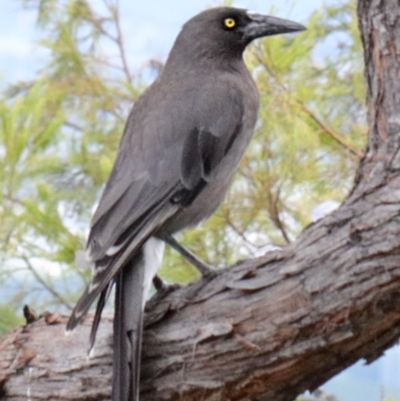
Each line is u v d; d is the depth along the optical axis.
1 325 11.54
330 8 12.79
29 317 9.32
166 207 10.01
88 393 8.81
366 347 8.29
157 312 8.68
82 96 14.14
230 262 11.52
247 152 11.52
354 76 12.08
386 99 8.73
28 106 11.65
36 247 11.63
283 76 11.79
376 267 8.02
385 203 8.11
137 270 9.16
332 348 8.25
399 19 8.84
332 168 11.61
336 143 11.66
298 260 8.28
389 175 8.29
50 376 8.91
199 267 9.80
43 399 8.91
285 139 11.38
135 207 9.84
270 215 11.46
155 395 8.59
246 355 8.38
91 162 13.01
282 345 8.29
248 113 10.89
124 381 8.32
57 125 11.98
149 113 10.45
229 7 11.45
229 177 10.69
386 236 8.02
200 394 8.54
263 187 11.39
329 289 8.13
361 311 8.09
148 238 9.70
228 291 8.52
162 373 8.57
